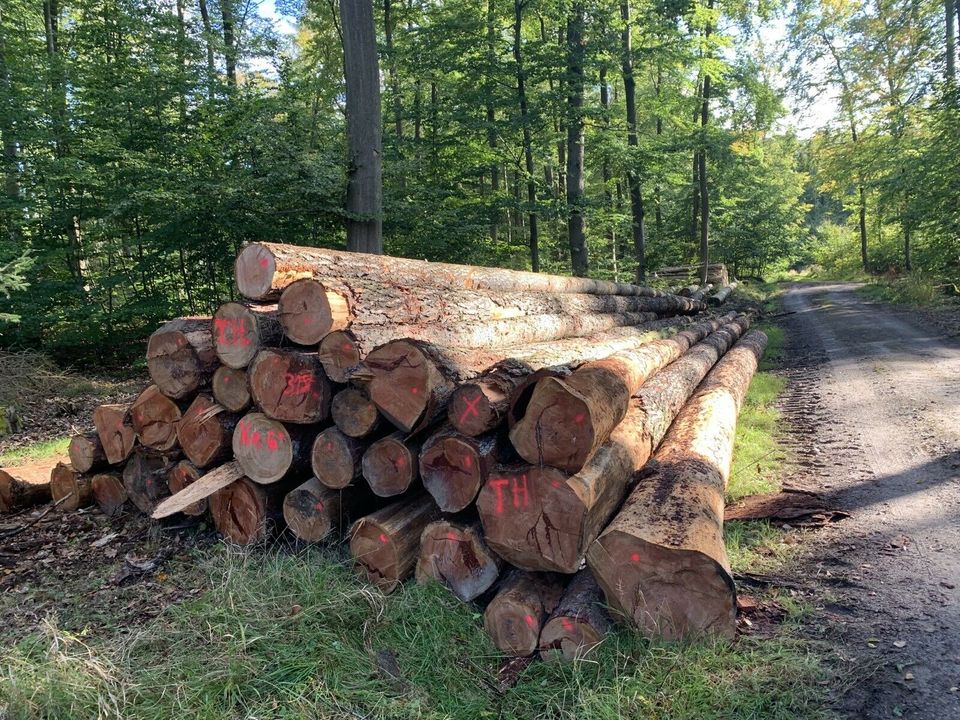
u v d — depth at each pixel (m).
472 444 3.16
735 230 31.55
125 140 11.76
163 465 4.35
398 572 3.28
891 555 3.58
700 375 6.73
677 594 2.66
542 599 2.97
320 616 2.96
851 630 2.88
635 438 3.79
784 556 3.70
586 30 15.40
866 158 23.30
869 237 32.66
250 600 3.05
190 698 2.47
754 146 26.42
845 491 4.63
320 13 17.88
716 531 2.89
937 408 6.61
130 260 12.80
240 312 3.77
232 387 3.92
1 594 3.55
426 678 2.72
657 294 12.71
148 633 2.92
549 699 2.55
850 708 2.37
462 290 5.50
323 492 3.68
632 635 2.76
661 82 21.83
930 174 15.63
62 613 3.30
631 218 21.03
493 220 15.40
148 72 11.87
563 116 15.11
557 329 7.03
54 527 4.46
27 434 8.17
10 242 10.69
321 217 11.27
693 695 2.43
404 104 18.34
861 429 6.17
